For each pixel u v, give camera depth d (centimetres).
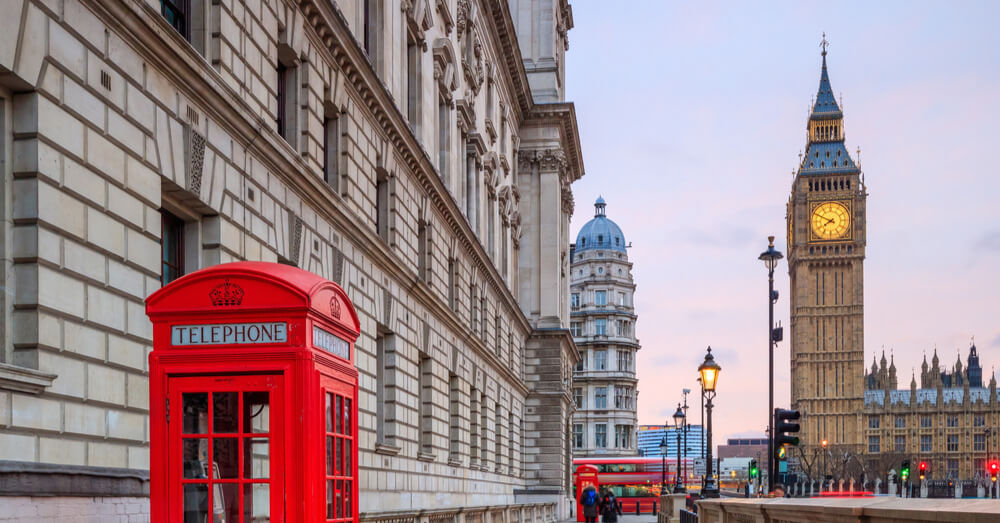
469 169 4556
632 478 9038
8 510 1013
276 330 842
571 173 7931
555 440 6550
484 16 4997
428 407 3453
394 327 2930
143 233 1393
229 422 838
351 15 2666
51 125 1163
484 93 5075
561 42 7775
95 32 1265
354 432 986
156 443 836
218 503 827
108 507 1224
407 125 3020
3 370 1030
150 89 1420
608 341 16538
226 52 1703
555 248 6781
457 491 3938
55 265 1164
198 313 848
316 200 2169
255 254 1817
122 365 1315
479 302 4581
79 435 1196
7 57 1077
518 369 6134
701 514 2406
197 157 1562
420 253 3500
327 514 869
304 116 2172
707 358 3719
